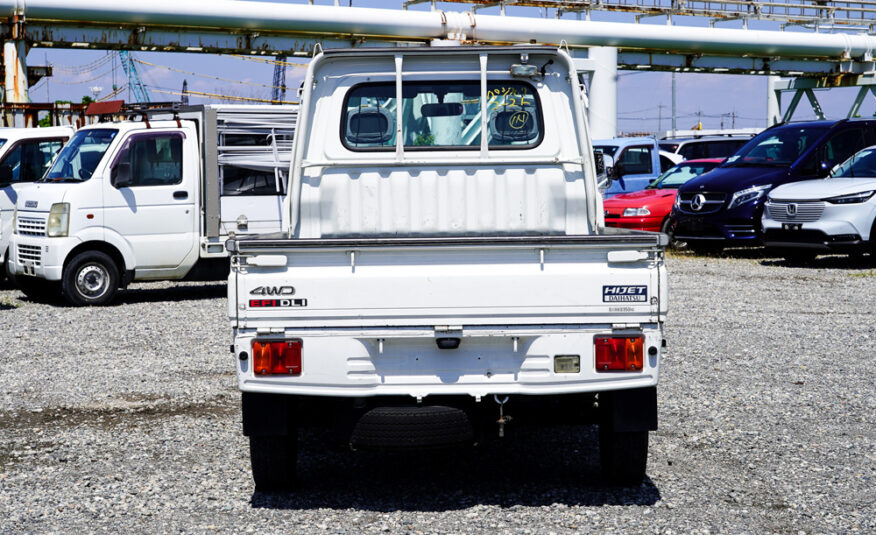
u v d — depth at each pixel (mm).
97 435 6918
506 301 4984
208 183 14281
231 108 14422
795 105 45875
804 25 40844
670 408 7480
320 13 29219
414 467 6137
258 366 4992
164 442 6719
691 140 29859
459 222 6586
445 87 6676
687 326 11367
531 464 6152
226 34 29141
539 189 6582
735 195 19172
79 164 14023
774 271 17109
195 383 8609
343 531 4898
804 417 7168
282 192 14906
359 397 5133
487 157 6555
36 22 26344
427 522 5035
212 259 14531
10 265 14445
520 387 5047
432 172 6559
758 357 9469
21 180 16062
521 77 6641
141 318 12734
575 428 7125
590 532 4828
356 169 6535
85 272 13914
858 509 5156
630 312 4996
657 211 20875
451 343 5004
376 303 4984
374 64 6609
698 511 5145
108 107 15234
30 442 6750
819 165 18719
